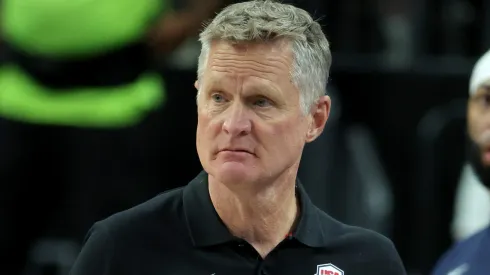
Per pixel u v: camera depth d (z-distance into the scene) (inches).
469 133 592.1
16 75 818.2
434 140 844.0
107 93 814.5
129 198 814.5
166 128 832.9
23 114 807.7
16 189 806.5
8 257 808.3
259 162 423.8
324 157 832.3
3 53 834.8
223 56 423.5
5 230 805.2
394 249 481.4
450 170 843.4
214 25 427.2
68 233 811.4
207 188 454.6
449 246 843.4
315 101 444.5
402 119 855.1
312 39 438.0
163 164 832.3
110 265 439.5
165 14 853.2
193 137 837.2
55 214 814.5
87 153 809.5
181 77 839.1
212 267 442.0
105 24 808.3
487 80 578.2
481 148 584.7
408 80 856.9
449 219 844.0
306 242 458.9
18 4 814.5
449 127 844.0
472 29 877.2
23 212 809.5
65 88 812.6
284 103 426.3
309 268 459.2
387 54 873.5
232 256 443.5
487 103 582.6
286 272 454.3
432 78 854.5
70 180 810.8
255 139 422.6
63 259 807.1
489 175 586.2
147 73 836.6
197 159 836.0
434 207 844.6
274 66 422.9
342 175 839.1
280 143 426.6
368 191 837.8
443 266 597.0
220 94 426.0
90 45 805.2
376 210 839.1
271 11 433.4
